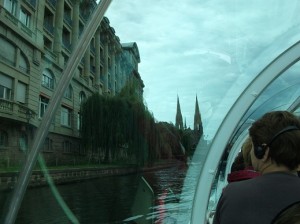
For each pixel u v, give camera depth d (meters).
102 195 2.99
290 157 1.43
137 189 3.18
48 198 2.66
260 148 1.51
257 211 1.34
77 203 2.82
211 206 3.49
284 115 1.51
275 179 1.42
